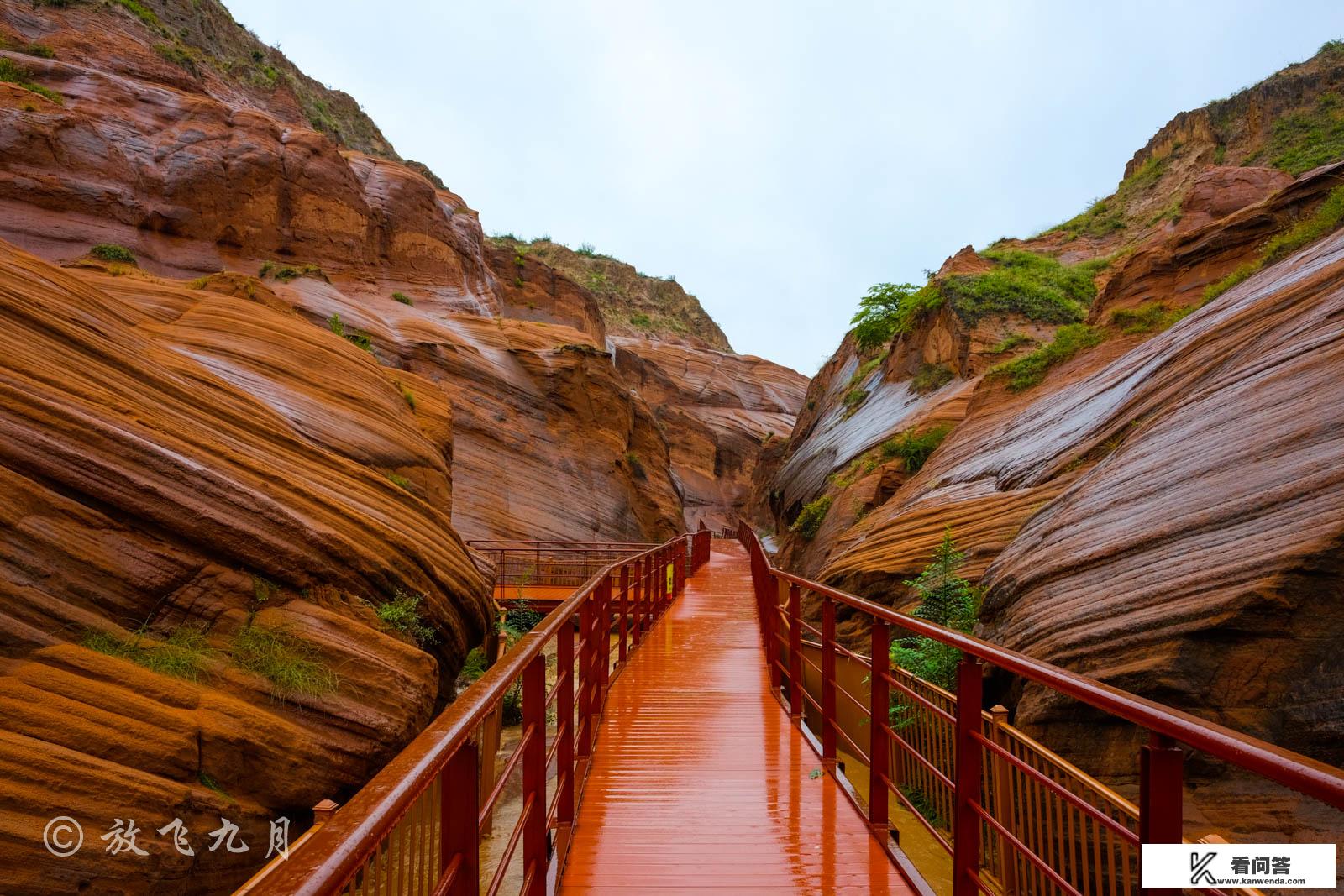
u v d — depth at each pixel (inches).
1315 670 238.7
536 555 999.6
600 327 2399.1
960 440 759.7
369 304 1341.0
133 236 1103.6
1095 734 275.1
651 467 1694.1
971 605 415.8
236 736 248.7
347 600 347.9
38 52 1259.2
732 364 3752.5
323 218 1390.3
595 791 209.2
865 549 568.7
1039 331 1108.5
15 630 231.3
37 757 199.8
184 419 352.8
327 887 40.0
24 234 991.0
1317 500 249.6
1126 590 293.3
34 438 273.1
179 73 1417.3
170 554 292.0
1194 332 479.2
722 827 183.5
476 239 1900.8
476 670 548.7
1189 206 1227.9
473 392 1210.6
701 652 424.5
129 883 199.5
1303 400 291.1
